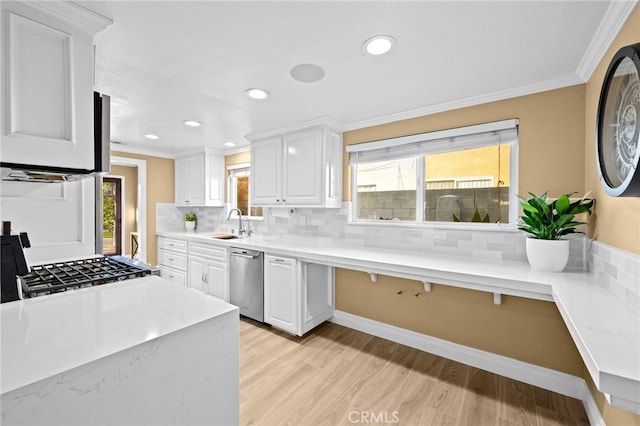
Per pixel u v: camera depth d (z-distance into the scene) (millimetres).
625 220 1233
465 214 2326
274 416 1598
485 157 2232
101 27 1207
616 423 1271
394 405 1696
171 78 1879
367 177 2879
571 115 1825
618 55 1090
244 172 4039
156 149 4148
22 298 1050
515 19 1276
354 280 2793
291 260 2533
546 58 1604
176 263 3900
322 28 1360
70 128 1105
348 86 1981
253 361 2154
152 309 974
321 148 2715
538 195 1937
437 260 2057
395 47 1510
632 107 1033
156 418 798
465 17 1268
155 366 792
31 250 1531
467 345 2178
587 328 948
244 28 1363
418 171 2541
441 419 1587
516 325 1988
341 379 1940
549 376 1855
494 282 1596
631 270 1131
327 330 2736
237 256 2994
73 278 1249
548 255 1685
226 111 2498
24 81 1010
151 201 4277
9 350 689
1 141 965
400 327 2504
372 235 2729
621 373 704
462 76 1824
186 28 1360
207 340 923
